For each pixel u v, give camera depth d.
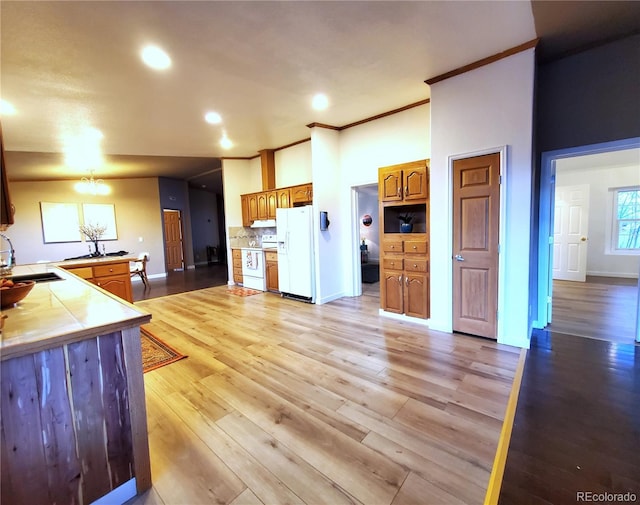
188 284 7.17
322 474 1.57
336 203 5.06
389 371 2.62
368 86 3.44
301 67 2.95
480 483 1.49
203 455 1.72
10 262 3.12
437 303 3.54
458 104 3.17
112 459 1.43
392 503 1.39
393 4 2.13
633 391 2.24
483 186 3.09
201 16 2.14
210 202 11.95
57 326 1.33
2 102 3.34
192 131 4.69
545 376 2.47
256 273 6.22
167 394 2.36
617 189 6.22
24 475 1.22
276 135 5.16
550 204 3.48
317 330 3.69
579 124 3.07
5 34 2.21
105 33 2.27
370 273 6.98
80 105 3.50
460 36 2.56
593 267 6.50
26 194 7.09
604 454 1.65
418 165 3.65
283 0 2.02
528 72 2.77
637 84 2.77
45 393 1.25
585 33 2.65
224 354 3.07
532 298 3.36
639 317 3.08
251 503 1.42
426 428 1.89
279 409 2.13
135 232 8.39
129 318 1.44
